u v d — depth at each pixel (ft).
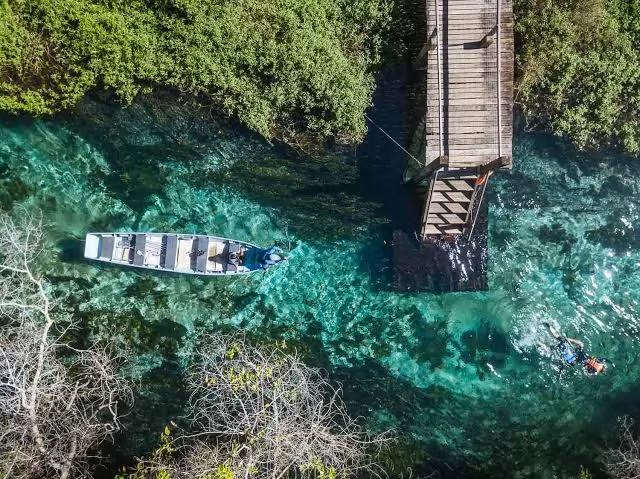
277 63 63.36
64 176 70.54
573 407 72.33
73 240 70.69
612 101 66.08
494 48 63.10
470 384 72.79
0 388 60.80
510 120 63.77
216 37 62.44
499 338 72.95
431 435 71.51
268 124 66.03
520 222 72.95
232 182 71.26
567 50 64.69
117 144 69.72
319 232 72.59
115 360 70.08
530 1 64.03
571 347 72.74
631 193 72.43
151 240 70.74
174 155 70.08
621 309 73.10
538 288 73.26
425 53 62.85
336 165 69.31
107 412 68.49
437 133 63.98
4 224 66.08
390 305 72.79
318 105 64.85
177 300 72.02
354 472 67.72
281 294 72.90
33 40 62.49
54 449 59.11
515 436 71.97
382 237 71.92
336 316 73.00
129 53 62.64
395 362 72.79
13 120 67.92
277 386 58.29
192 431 67.26
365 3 64.49
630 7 64.59
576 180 71.97
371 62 65.92
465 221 69.46
